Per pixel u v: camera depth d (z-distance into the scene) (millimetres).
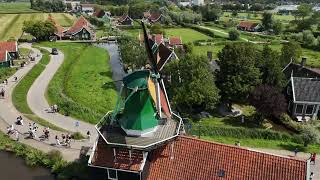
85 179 35219
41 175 37000
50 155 38781
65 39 129625
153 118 31344
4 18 180750
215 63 67625
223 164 29062
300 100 54531
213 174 28828
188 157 30078
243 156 28953
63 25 164375
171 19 168375
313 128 44812
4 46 89375
